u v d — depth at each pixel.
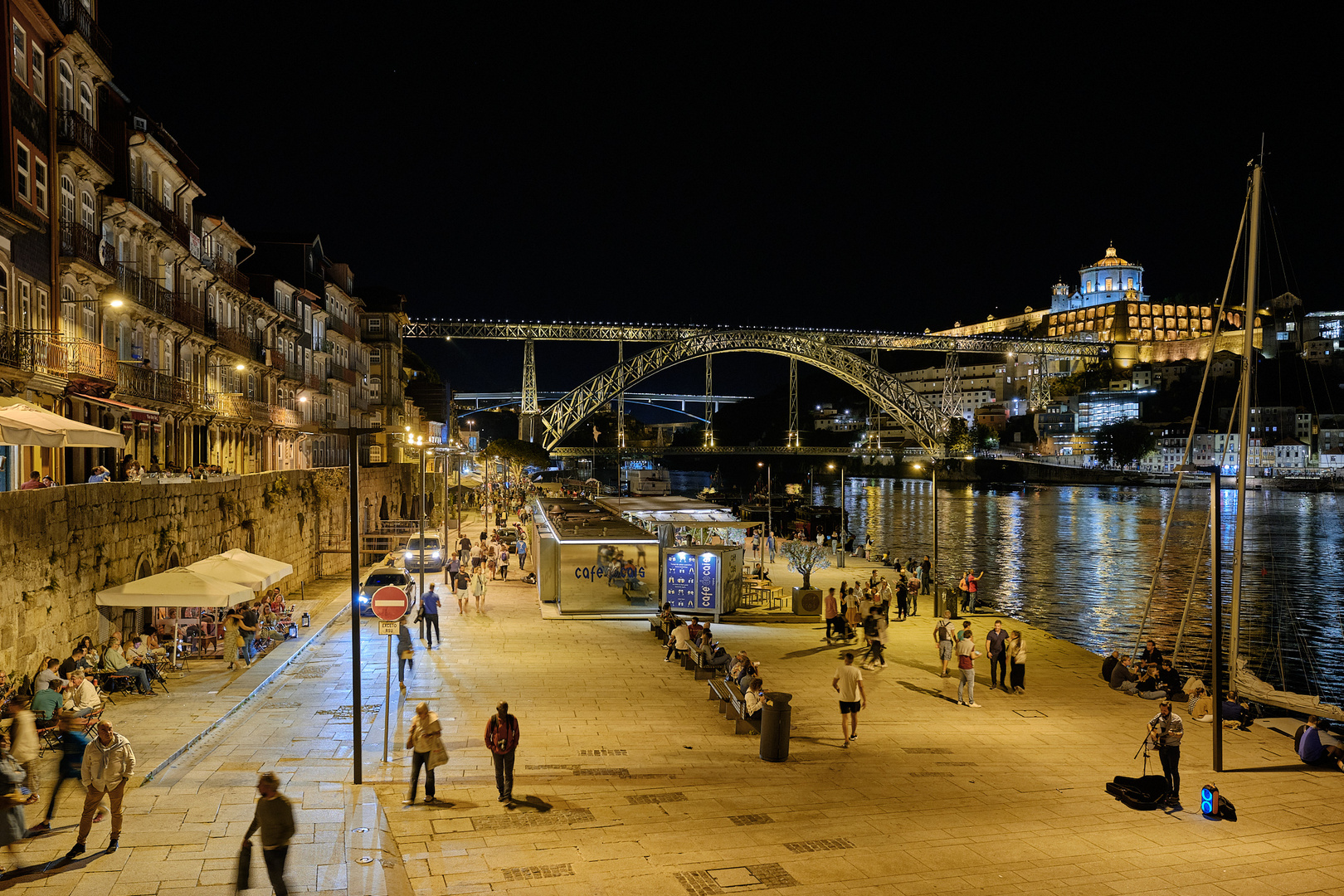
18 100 22.56
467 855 10.52
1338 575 66.94
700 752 16.88
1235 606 27.50
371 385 72.31
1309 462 190.00
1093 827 12.97
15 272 22.27
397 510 64.62
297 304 52.00
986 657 27.88
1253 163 29.34
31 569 16.47
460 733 17.53
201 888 8.79
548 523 39.66
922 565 41.62
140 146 30.86
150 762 13.79
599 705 20.20
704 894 9.37
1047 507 134.00
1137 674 25.14
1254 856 11.79
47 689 14.64
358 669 13.73
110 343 28.88
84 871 9.20
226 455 40.22
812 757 16.92
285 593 35.47
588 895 9.24
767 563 47.84
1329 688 37.34
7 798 9.38
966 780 15.66
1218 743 17.28
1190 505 136.00
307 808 11.88
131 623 21.59
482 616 32.19
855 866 10.49
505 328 162.50
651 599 33.00
